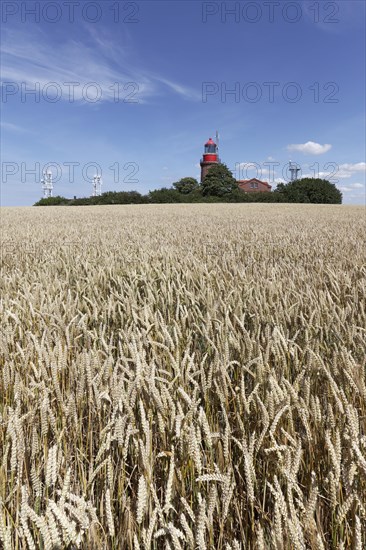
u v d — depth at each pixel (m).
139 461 1.47
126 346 2.28
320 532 1.27
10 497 1.38
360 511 1.26
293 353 2.14
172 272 5.09
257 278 4.46
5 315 2.91
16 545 1.22
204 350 2.65
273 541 1.14
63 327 2.43
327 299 3.42
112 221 20.05
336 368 1.97
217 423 1.77
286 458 1.34
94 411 1.85
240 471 1.62
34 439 1.46
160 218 23.09
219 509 1.42
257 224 16.78
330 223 17.56
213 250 7.70
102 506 1.37
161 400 1.60
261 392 1.88
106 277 4.77
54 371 1.83
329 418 1.55
